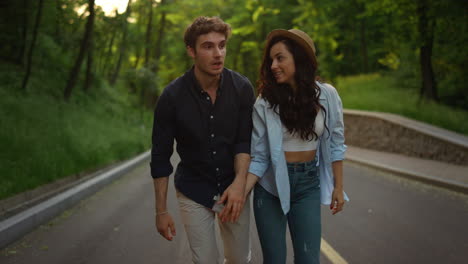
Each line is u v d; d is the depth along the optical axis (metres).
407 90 24.28
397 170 10.22
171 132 2.65
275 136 2.58
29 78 16.97
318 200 2.67
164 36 36.47
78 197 7.30
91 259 4.37
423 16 19.56
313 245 2.56
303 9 27.19
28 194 6.74
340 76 34.28
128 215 6.32
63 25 17.55
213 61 2.48
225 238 2.81
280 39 2.64
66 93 18.14
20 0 17.19
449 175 9.09
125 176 10.70
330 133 2.70
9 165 7.43
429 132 12.05
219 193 2.67
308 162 2.65
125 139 15.52
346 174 10.70
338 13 31.42
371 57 37.88
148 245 4.82
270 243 2.63
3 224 4.96
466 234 5.17
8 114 11.20
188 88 2.61
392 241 4.90
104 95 23.92
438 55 21.14
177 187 2.73
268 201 2.67
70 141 10.62
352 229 5.44
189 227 2.67
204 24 2.47
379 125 15.37
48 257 4.43
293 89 2.66
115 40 31.50
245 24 33.00
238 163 2.63
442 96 20.97
